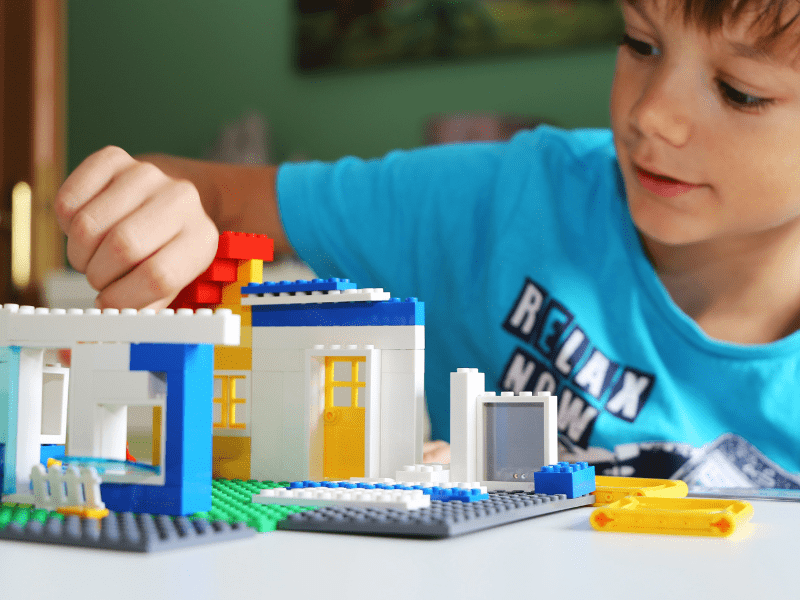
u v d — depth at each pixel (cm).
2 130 208
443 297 114
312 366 66
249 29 232
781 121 76
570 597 29
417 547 39
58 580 32
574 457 94
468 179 118
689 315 98
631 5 79
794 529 46
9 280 202
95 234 68
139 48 242
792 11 70
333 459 66
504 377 103
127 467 48
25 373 52
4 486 51
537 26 208
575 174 112
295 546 39
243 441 69
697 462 90
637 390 95
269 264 182
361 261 120
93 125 246
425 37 217
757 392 91
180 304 73
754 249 89
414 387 63
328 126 227
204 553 37
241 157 227
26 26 206
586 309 101
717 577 33
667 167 81
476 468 61
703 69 76
